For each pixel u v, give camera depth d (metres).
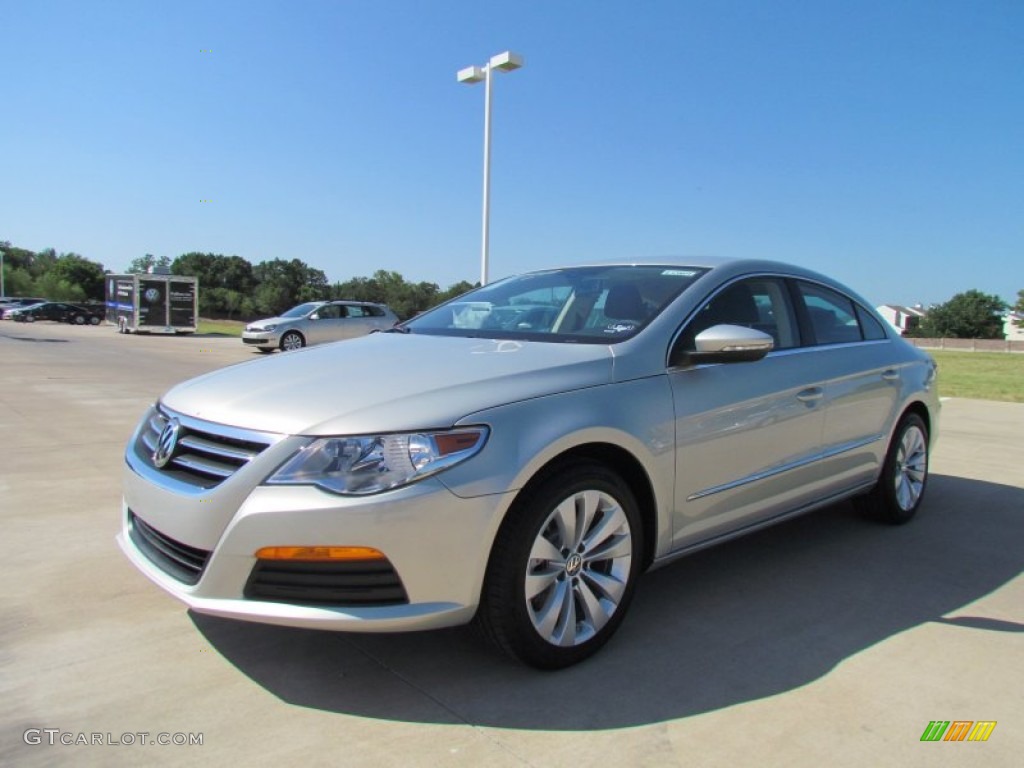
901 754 2.36
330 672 2.81
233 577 2.51
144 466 2.89
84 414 8.73
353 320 23.86
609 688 2.73
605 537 2.94
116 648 2.98
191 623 3.20
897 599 3.60
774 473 3.67
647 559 3.20
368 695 2.66
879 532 4.66
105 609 3.34
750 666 2.91
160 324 33.03
